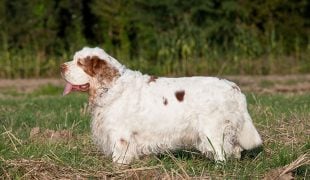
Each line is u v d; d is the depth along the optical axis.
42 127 11.17
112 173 7.46
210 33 27.33
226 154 7.94
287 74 26.88
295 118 11.45
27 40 27.20
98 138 8.20
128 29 27.59
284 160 8.09
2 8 27.41
